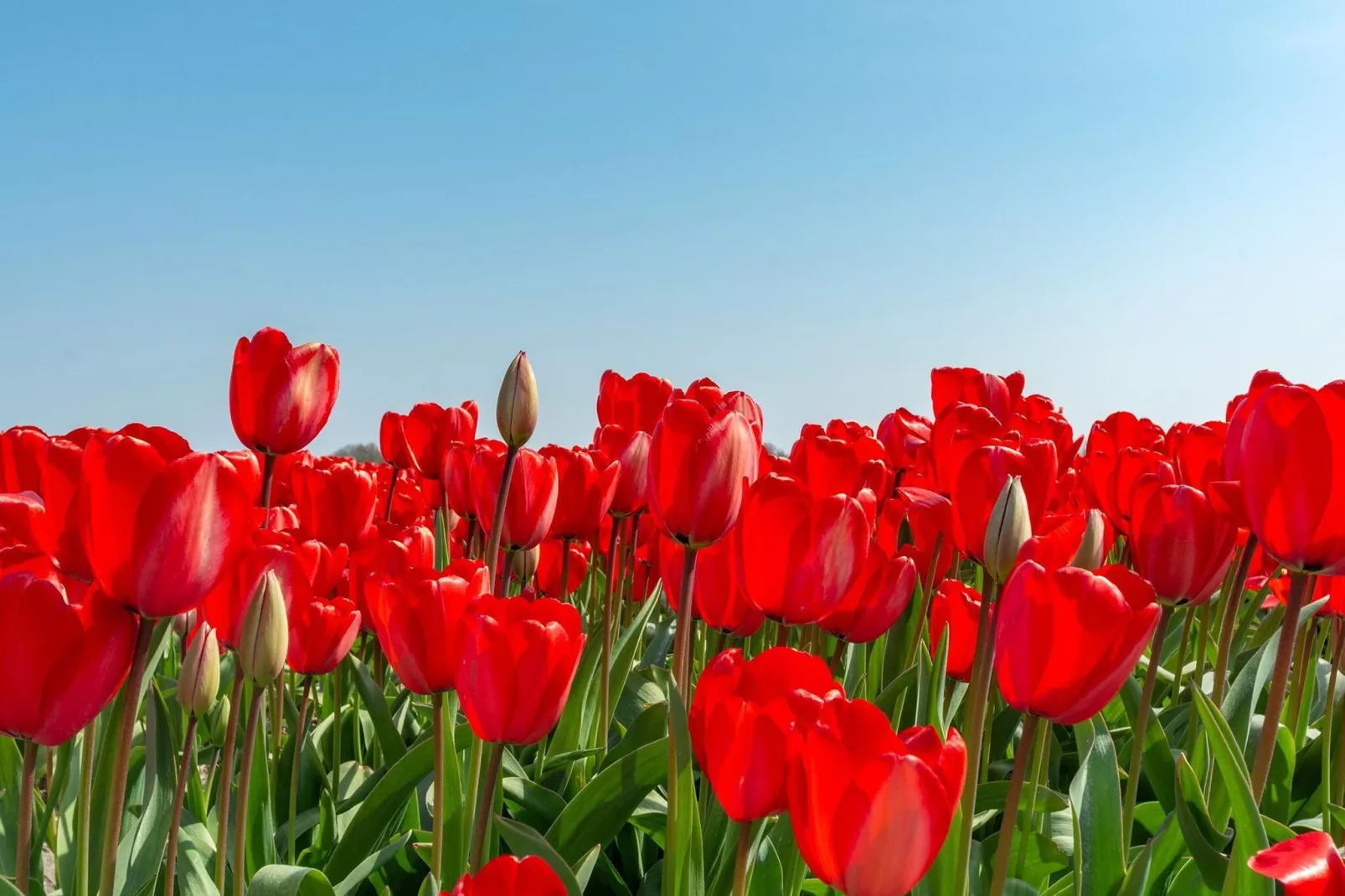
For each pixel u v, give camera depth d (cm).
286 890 87
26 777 79
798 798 71
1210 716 88
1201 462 107
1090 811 97
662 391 126
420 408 133
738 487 88
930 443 120
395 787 98
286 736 123
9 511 90
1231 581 126
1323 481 83
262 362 105
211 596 89
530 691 81
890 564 99
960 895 84
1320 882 64
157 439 79
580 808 94
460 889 67
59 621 73
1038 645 77
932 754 72
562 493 109
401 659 86
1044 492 95
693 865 87
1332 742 112
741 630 98
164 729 96
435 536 139
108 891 77
